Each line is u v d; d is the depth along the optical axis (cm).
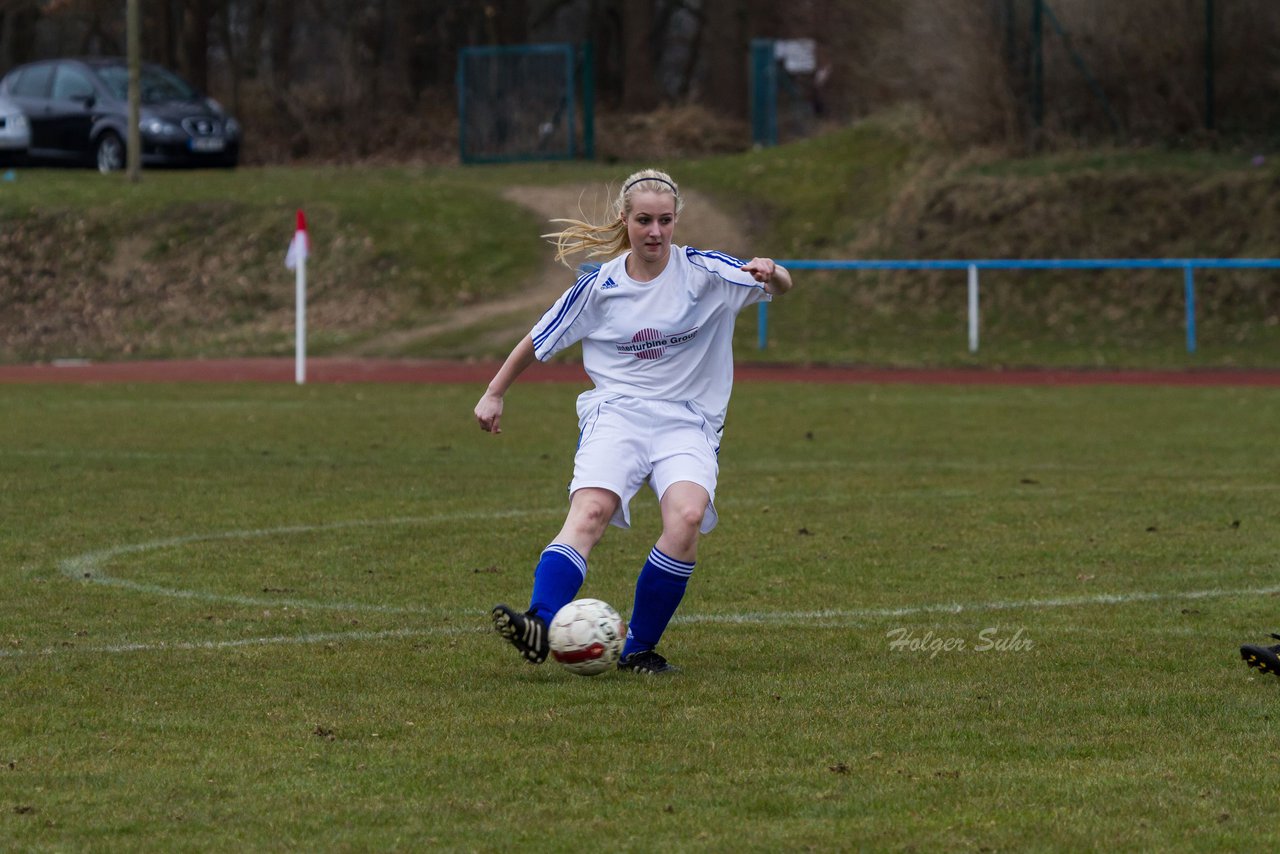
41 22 18200
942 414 6147
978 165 10631
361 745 1830
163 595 2758
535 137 13325
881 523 3588
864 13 12375
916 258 9931
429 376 8038
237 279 10094
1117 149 10556
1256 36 10538
